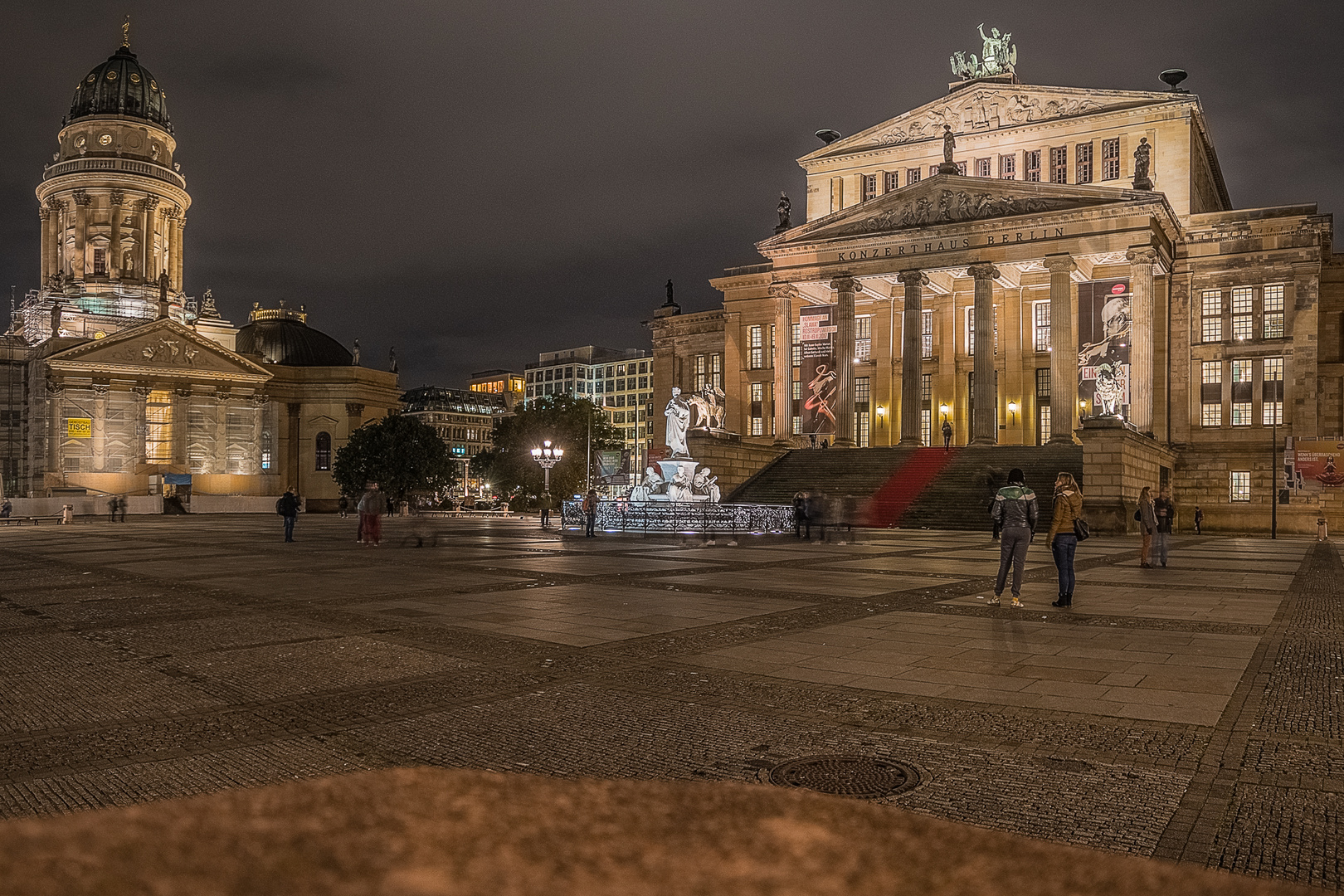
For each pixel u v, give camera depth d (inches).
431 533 1772.9
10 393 3971.5
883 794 266.1
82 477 3619.6
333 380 4394.7
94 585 821.9
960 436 2901.1
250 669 443.2
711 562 1050.7
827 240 2760.8
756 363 3240.7
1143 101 2743.6
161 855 38.4
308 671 437.7
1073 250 2426.2
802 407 2785.4
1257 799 263.9
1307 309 2416.3
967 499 2116.1
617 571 943.7
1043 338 2819.9
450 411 7819.9
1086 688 406.0
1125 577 927.7
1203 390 2539.4
